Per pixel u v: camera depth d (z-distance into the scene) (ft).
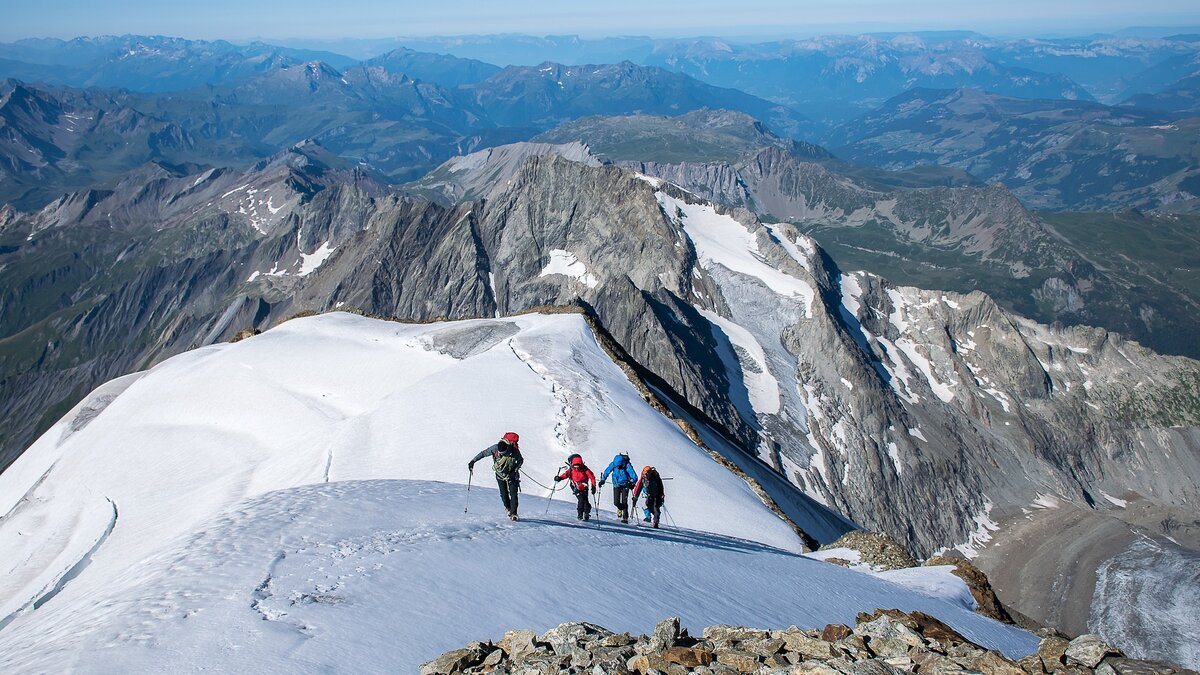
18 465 251.39
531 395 174.81
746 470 246.47
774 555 80.59
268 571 41.16
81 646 31.14
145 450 211.41
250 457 192.24
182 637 32.24
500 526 57.47
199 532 49.34
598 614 43.19
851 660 32.01
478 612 40.27
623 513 74.64
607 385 189.26
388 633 35.45
